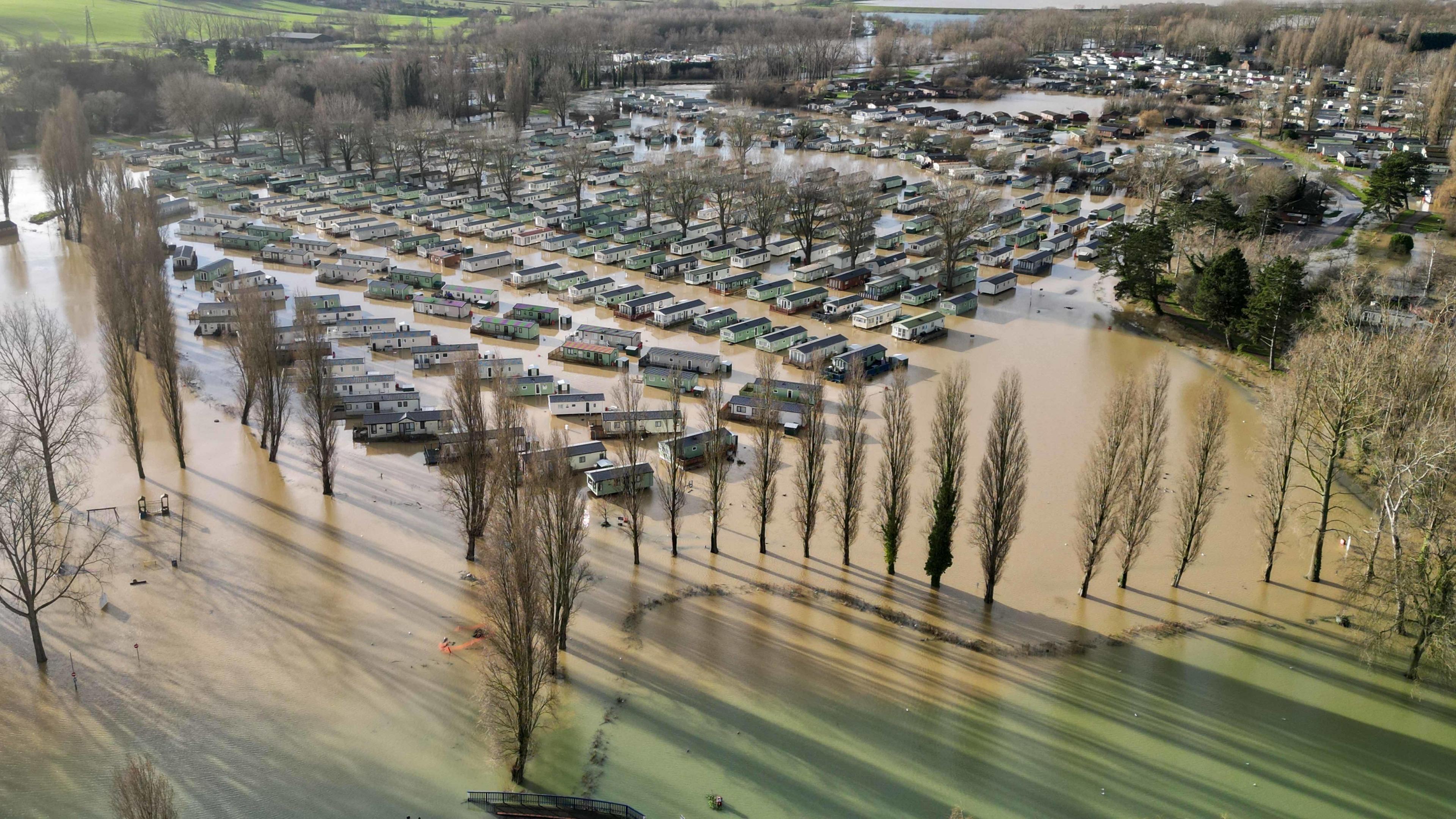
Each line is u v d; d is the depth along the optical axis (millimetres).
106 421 196500
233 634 134875
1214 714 123375
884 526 150125
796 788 111188
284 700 122938
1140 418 144500
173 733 117375
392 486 177625
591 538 161000
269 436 192500
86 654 130375
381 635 135750
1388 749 118062
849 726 120625
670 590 147375
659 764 114062
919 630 138625
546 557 125438
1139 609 143750
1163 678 129500
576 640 135250
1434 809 109500
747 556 157250
